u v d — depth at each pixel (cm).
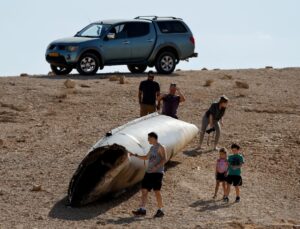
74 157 3456
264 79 5588
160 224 2614
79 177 2875
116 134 3088
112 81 5122
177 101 3647
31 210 2761
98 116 4272
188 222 2644
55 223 2617
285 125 4162
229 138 3897
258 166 3456
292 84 5409
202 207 2855
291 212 2864
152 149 2753
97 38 5322
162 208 2817
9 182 3088
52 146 3644
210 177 3266
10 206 2802
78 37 5400
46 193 2967
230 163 2936
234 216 2744
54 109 4397
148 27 5481
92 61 5312
